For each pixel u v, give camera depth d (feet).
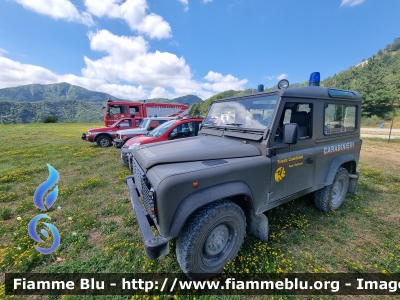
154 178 6.65
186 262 6.64
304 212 11.93
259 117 8.95
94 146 37.32
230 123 10.52
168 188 6.11
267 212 11.48
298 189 9.66
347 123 11.98
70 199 14.44
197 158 7.72
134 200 8.54
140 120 38.83
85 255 8.91
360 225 10.81
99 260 8.47
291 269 7.75
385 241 9.45
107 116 49.14
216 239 7.42
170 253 8.72
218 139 10.14
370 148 35.50
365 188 15.81
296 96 8.73
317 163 10.28
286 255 8.55
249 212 8.41
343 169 12.09
